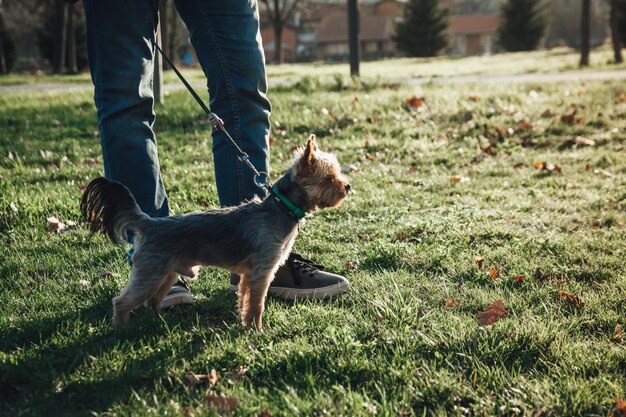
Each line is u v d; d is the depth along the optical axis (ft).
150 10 13.37
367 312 13.24
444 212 20.66
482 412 9.52
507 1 190.80
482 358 11.11
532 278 15.14
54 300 13.47
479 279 15.20
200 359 11.02
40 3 154.20
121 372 10.52
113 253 16.61
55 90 60.23
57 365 10.86
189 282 14.93
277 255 12.60
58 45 123.44
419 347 11.48
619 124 33.96
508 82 52.06
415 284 14.80
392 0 353.51
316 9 223.71
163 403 9.68
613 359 11.17
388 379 10.30
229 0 13.52
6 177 23.93
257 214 12.62
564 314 13.30
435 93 42.73
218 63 13.85
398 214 20.22
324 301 14.28
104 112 13.44
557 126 33.09
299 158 12.85
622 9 101.40
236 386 10.10
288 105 40.24
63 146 30.32
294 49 353.10
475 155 28.99
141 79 13.48
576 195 22.50
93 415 9.34
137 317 12.68
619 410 9.55
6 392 10.15
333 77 51.16
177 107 39.81
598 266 15.72
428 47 184.14
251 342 11.73
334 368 10.66
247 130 14.30
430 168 27.09
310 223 19.58
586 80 52.47
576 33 341.82
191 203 20.97
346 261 16.47
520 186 24.11
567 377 10.41
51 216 19.24
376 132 34.01
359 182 24.59
